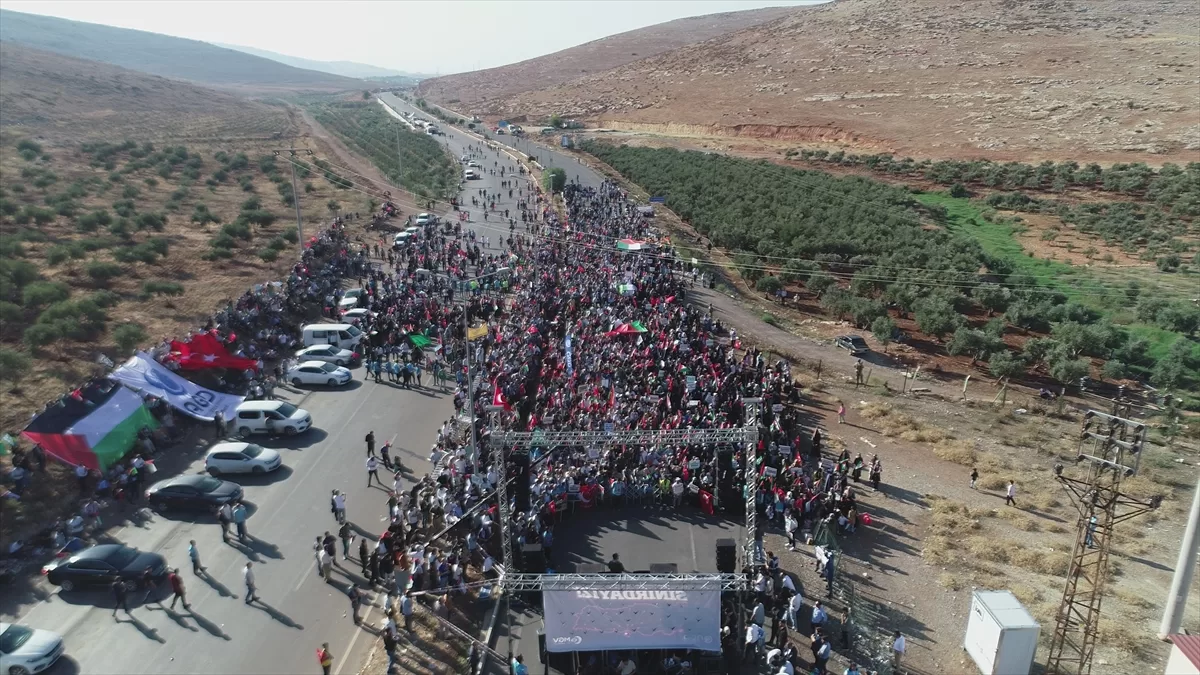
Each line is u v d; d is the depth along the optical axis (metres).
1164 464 39.56
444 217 92.62
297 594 27.86
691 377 40.44
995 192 98.38
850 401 47.53
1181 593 25.31
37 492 32.97
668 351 46.47
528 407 41.78
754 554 28.67
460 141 156.25
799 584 29.03
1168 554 31.58
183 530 31.77
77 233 71.50
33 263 61.28
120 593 26.52
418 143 150.25
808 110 150.88
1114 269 70.00
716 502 33.78
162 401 39.78
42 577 28.53
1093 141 109.88
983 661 24.55
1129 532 33.16
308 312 58.47
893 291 65.06
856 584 29.31
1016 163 106.69
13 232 68.25
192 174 105.38
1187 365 51.69
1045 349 53.00
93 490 34.06
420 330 52.50
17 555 29.56
